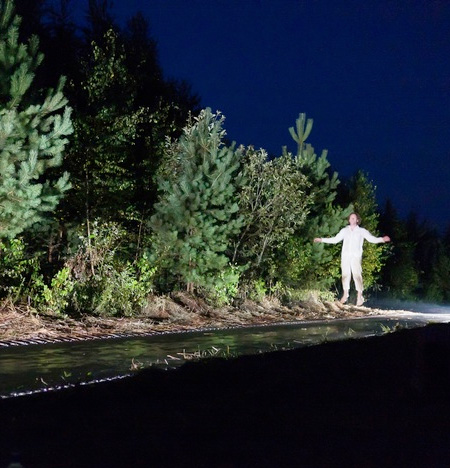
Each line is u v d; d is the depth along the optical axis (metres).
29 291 13.38
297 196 18.55
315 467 4.25
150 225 15.88
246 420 5.31
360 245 19.33
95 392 6.57
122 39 21.80
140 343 11.13
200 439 4.76
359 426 5.20
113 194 15.78
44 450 4.46
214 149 16.83
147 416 5.41
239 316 16.19
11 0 12.90
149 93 21.95
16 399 6.37
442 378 6.29
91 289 14.38
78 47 20.44
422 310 28.03
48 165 12.30
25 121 11.96
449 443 4.80
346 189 26.59
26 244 13.50
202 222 15.94
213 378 7.28
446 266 38.75
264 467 4.22
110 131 15.68
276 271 19.38
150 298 15.32
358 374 7.38
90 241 15.07
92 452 4.43
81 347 10.50
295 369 7.75
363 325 15.27
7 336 11.16
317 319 16.73
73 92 17.16
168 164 17.53
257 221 18.50
